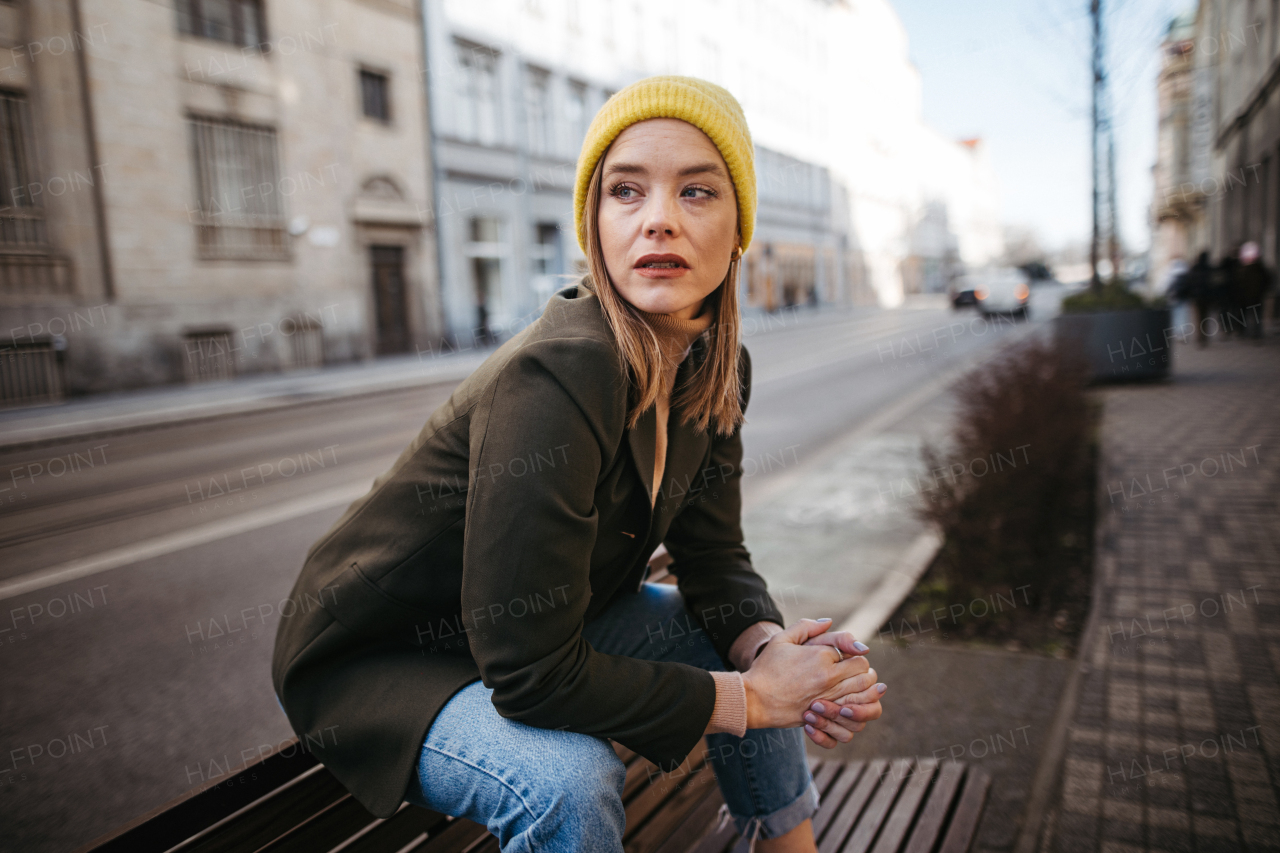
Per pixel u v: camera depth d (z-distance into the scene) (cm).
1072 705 263
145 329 1425
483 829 147
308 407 1220
